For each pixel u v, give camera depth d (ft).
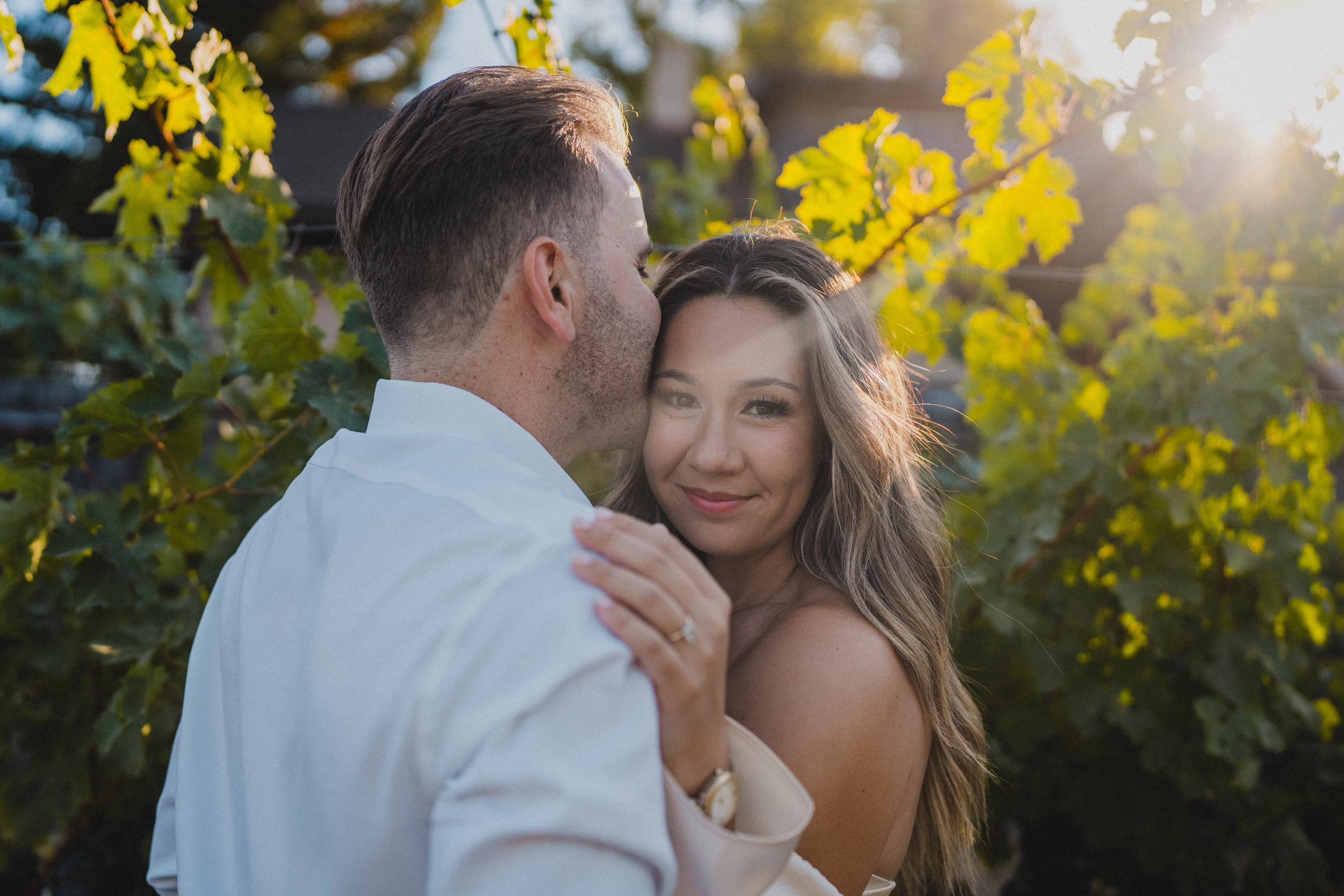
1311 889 8.58
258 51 46.29
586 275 3.60
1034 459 8.76
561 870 2.50
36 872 8.34
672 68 43.47
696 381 4.51
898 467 4.98
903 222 6.85
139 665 6.25
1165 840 8.93
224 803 3.41
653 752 2.71
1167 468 8.66
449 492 3.08
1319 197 7.91
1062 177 6.64
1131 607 8.17
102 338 12.26
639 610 2.82
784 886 3.31
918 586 4.71
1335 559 9.57
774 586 4.93
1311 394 8.61
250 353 6.14
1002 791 9.40
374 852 2.79
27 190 35.50
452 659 2.71
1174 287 8.59
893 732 4.01
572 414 3.77
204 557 7.01
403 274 3.54
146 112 6.44
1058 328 22.76
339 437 3.65
